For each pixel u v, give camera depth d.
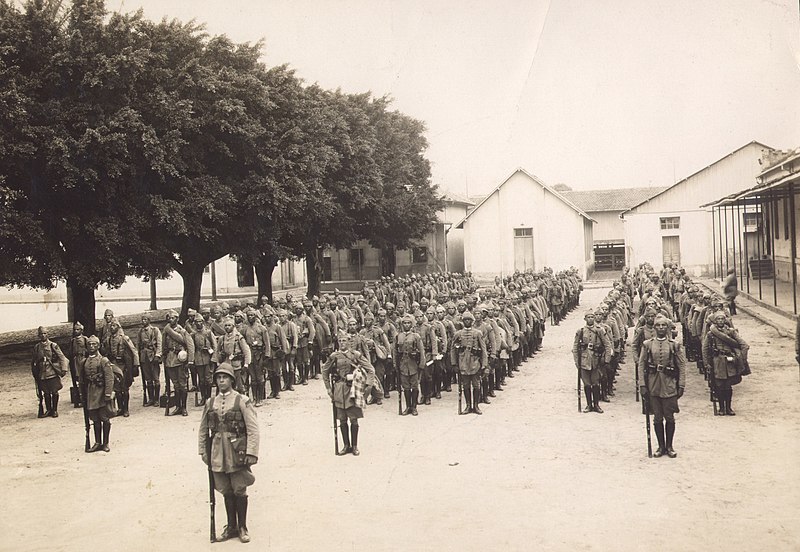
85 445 11.88
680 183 45.41
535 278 29.30
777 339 19.39
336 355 10.91
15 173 19.78
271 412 14.19
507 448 10.80
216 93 22.75
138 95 21.30
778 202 33.25
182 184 22.67
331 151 29.36
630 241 46.38
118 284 22.50
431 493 8.86
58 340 27.81
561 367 18.28
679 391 9.92
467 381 13.33
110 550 7.46
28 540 7.82
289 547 7.33
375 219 37.78
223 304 17.88
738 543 6.99
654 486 8.75
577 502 8.30
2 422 14.09
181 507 8.77
